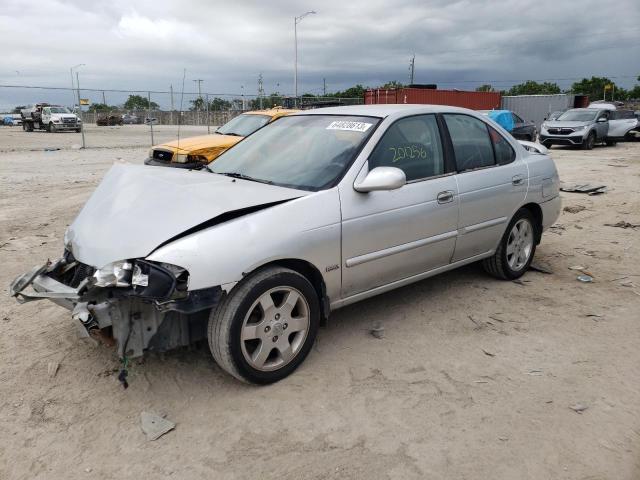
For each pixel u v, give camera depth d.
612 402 3.19
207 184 3.60
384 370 3.56
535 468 2.64
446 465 2.66
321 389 3.33
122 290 2.93
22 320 4.32
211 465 2.68
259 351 3.27
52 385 3.38
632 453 2.75
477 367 3.60
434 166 4.32
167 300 2.88
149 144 25.44
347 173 3.71
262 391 3.31
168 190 3.48
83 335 2.97
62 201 9.59
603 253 6.35
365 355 3.76
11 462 2.71
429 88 34.06
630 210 9.03
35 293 3.27
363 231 3.71
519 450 2.77
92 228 3.38
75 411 3.12
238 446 2.82
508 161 5.02
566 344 3.95
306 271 3.58
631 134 25.52
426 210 4.12
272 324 3.30
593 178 13.21
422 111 4.39
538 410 3.11
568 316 4.45
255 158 4.25
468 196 4.48
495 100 35.03
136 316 3.01
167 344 3.15
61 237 6.94
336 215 3.55
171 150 10.12
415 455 2.73
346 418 3.04
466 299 4.80
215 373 3.52
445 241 4.36
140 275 2.90
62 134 35.62
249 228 3.17
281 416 3.06
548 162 5.49
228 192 3.44
